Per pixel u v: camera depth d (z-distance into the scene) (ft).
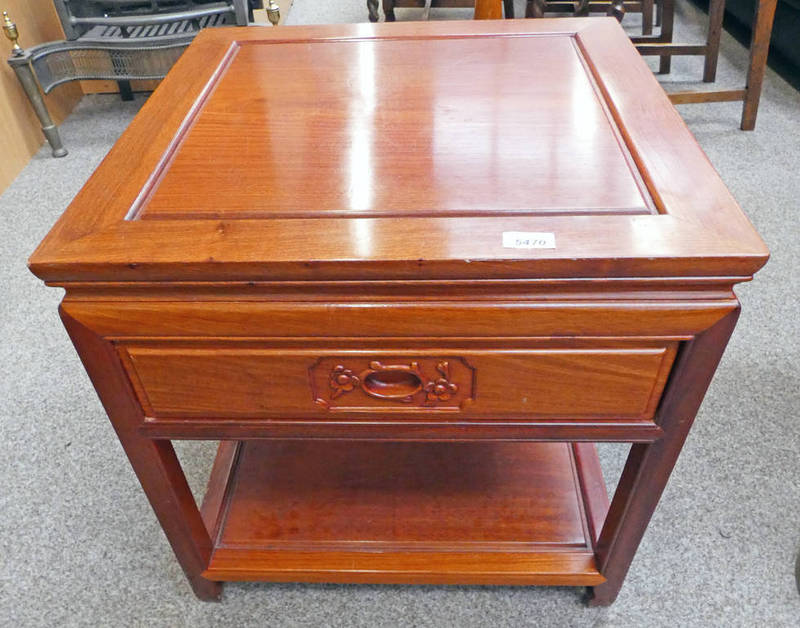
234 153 2.32
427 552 2.77
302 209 2.00
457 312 1.84
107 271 1.80
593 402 2.06
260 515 2.94
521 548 2.78
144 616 2.85
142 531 3.17
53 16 6.41
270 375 2.02
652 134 2.29
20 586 2.97
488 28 3.15
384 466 3.12
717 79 6.57
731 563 2.95
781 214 4.86
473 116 2.47
